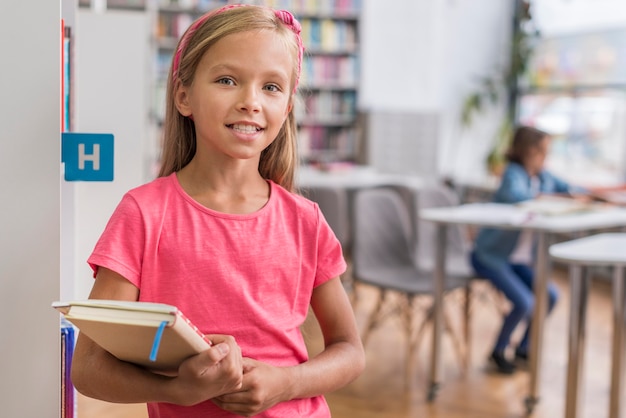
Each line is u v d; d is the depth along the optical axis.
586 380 3.77
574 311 2.88
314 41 8.09
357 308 5.14
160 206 1.10
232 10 1.11
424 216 3.53
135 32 3.09
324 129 8.34
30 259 1.23
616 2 6.98
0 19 1.21
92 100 3.07
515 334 4.64
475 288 5.77
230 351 0.96
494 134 8.48
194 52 1.09
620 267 2.77
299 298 1.16
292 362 1.13
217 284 1.08
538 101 7.93
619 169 6.88
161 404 1.11
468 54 8.66
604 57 7.11
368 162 8.14
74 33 1.74
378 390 3.59
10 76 1.22
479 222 3.41
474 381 3.75
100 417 2.46
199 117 1.09
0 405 1.24
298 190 1.33
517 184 4.05
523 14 7.58
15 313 1.23
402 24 8.52
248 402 1.02
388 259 3.99
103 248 1.05
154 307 0.88
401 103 8.60
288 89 1.13
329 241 1.21
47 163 1.23
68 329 1.41
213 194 1.13
